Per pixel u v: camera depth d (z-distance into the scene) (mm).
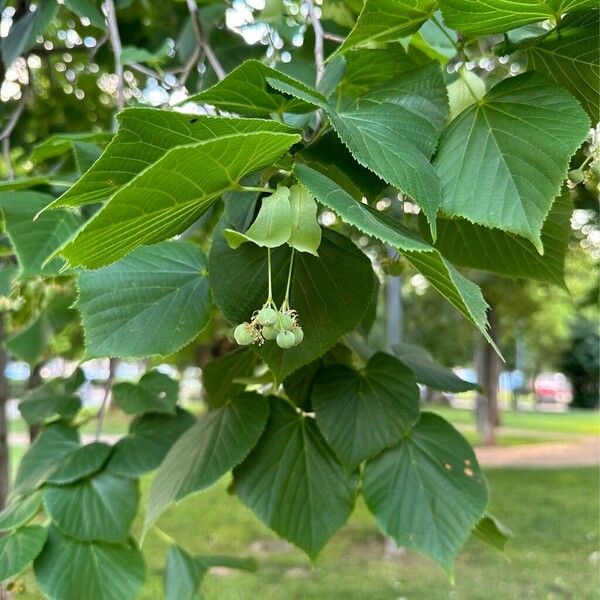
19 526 355
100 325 290
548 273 304
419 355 386
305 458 320
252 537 1393
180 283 302
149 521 316
